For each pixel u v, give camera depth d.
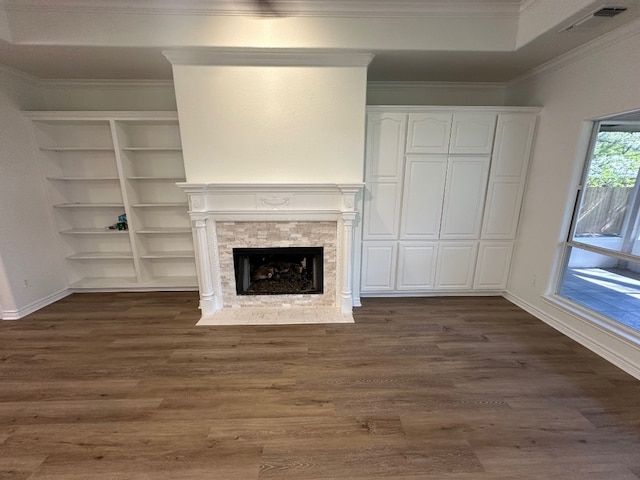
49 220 3.57
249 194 3.04
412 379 2.25
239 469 1.57
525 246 3.40
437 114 3.15
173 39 2.56
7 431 1.79
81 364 2.43
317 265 3.36
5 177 3.08
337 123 2.92
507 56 2.84
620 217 2.48
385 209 3.40
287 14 2.56
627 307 2.47
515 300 3.56
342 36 2.63
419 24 2.62
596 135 2.65
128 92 3.62
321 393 2.11
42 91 3.53
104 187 3.83
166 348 2.65
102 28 2.51
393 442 1.72
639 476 1.53
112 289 3.90
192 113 2.85
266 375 2.30
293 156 2.98
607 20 2.15
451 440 1.74
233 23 2.56
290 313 3.27
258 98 2.85
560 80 2.90
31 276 3.35
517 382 2.22
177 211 3.94
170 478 1.52
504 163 3.31
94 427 1.82
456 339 2.80
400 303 3.57
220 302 3.36
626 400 2.04
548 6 2.28
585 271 2.82
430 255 3.56
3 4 2.41
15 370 2.36
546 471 1.56
